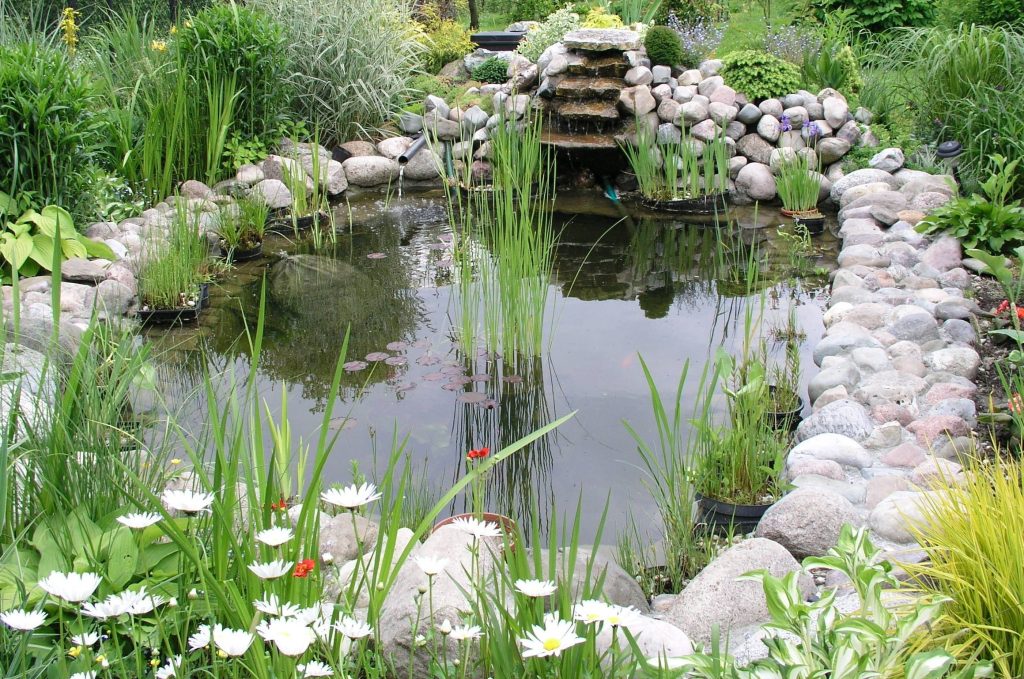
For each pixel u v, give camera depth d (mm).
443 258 7426
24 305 5375
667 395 5113
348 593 2217
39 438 2777
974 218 6469
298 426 4770
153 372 3582
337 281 6934
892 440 4258
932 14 12266
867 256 6645
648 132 9195
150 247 6691
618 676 2111
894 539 3361
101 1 11148
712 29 11812
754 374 4266
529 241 5645
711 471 3982
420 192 9516
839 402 4473
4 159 6336
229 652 1699
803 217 8039
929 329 5305
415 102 10672
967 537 2414
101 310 5629
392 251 7613
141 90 8797
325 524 3334
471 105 10258
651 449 4570
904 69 10195
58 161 6578
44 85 6453
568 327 6105
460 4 16656
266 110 9102
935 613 2074
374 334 5945
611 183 9523
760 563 3105
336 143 10102
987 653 2252
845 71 9688
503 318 5629
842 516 3436
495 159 6266
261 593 2195
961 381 4742
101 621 2301
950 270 6273
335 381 2254
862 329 5379
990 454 3994
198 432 4445
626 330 6039
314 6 10164
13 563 2484
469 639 2139
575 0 15414
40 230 6227
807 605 2080
